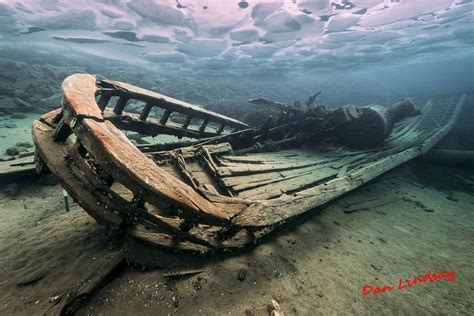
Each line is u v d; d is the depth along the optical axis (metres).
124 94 4.66
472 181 8.15
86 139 2.21
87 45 28.00
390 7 17.47
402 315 2.75
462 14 18.38
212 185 4.18
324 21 20.08
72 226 3.27
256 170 4.93
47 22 21.14
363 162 7.03
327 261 3.48
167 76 26.36
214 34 23.41
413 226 4.96
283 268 3.16
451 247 4.29
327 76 47.97
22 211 3.85
